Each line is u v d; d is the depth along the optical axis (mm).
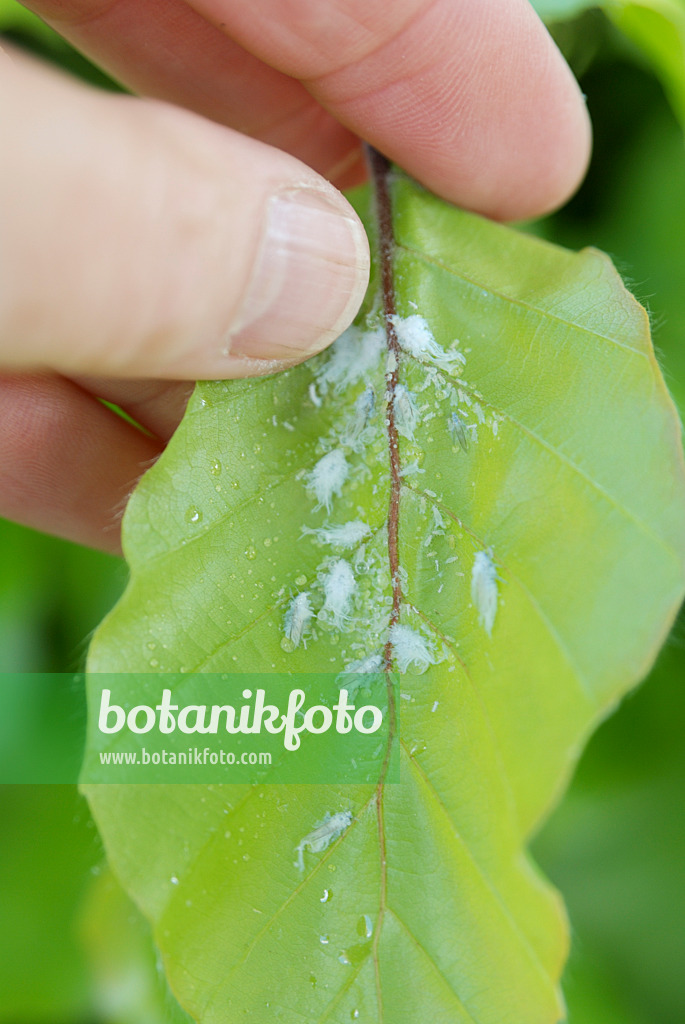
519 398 204
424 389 207
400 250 214
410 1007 197
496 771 197
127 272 197
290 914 198
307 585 203
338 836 199
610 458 200
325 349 210
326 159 244
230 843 198
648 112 257
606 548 198
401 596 203
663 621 195
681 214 256
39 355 200
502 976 195
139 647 198
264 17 212
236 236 201
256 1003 197
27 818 254
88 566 258
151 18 230
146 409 238
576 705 195
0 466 238
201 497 203
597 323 204
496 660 199
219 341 203
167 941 196
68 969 248
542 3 225
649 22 228
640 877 250
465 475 204
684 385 247
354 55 214
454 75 216
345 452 206
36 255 193
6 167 190
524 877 194
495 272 210
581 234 262
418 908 198
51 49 252
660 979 245
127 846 196
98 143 194
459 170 225
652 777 254
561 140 226
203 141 200
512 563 200
